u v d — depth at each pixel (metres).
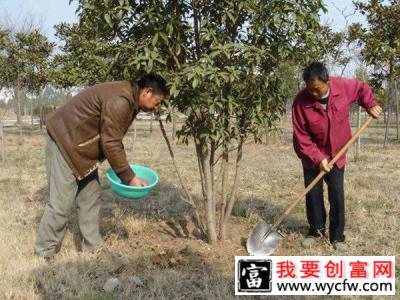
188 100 4.06
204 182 4.70
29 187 7.85
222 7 4.00
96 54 11.35
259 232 4.49
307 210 4.84
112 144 3.92
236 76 3.87
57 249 4.57
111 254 4.43
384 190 7.31
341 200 4.57
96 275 4.00
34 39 15.27
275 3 3.98
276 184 8.03
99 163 4.30
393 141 18.22
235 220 5.64
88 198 4.49
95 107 4.02
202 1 4.11
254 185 7.91
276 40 4.21
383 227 5.29
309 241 4.71
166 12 4.03
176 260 4.29
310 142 4.56
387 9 11.11
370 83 13.07
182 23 4.16
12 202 6.62
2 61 14.83
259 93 4.35
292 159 11.88
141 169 4.66
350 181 8.13
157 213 6.07
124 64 4.16
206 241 4.82
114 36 4.24
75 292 3.69
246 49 3.90
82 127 4.07
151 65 3.85
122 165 3.96
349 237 4.94
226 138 4.29
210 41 4.20
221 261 4.32
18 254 4.36
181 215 5.87
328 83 4.28
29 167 10.32
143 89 3.97
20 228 5.30
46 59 16.06
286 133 22.45
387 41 10.87
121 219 5.66
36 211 6.12
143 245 4.72
